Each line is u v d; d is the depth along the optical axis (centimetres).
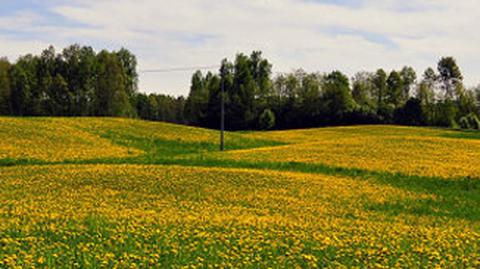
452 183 3438
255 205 2498
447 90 15412
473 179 3512
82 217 1964
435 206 2802
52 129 5641
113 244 1559
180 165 4059
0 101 11388
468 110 14662
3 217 1909
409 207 2728
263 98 14125
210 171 3456
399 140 5506
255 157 4391
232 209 2339
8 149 4394
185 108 13425
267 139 7331
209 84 13412
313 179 3347
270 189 2934
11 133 5122
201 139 6350
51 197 2450
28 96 11450
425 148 4881
